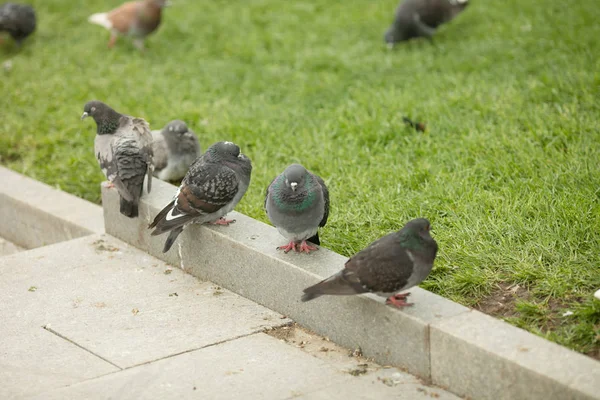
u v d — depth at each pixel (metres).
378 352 8.75
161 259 11.38
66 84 17.98
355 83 16.75
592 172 11.40
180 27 20.73
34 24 20.28
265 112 15.70
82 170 14.41
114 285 10.69
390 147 13.62
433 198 11.45
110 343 9.22
